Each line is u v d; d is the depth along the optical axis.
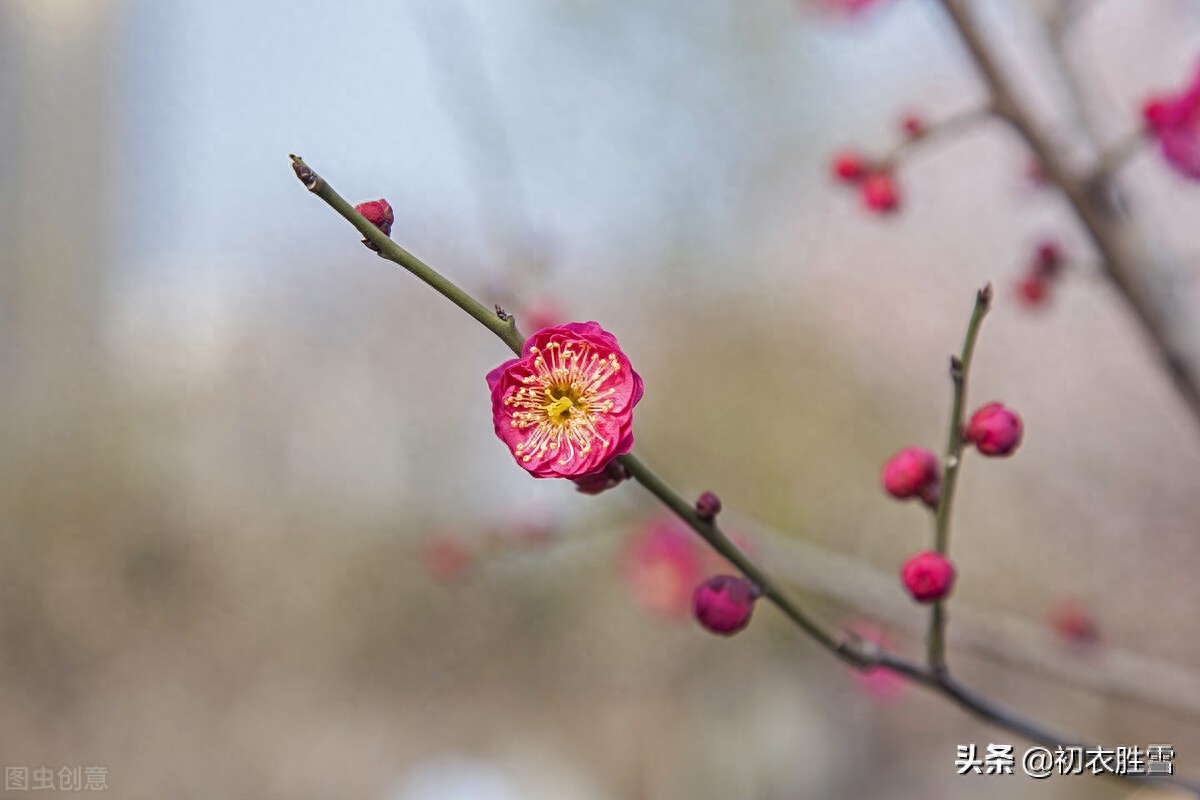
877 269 9.88
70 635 8.39
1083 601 7.47
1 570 8.30
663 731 7.98
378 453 9.91
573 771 8.02
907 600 3.85
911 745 7.34
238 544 9.22
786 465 8.18
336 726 8.63
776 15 9.34
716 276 9.89
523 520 4.35
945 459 1.97
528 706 8.69
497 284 3.87
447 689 8.93
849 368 9.03
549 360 1.82
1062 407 8.77
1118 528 8.19
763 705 7.53
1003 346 9.23
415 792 7.86
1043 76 3.79
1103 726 7.01
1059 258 3.38
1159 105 2.84
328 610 9.12
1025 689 7.31
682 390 8.86
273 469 9.83
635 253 10.08
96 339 11.10
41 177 11.68
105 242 12.13
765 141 9.89
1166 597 7.94
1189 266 3.28
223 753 8.20
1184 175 2.87
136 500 9.02
